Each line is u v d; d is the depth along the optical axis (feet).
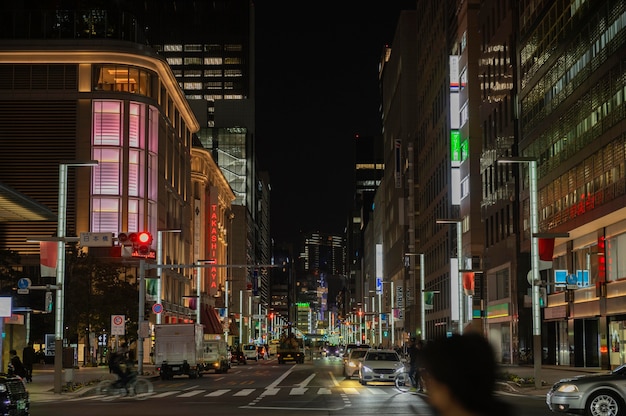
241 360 290.97
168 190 312.71
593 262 174.70
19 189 266.57
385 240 538.47
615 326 164.76
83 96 270.87
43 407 93.81
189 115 356.38
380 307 512.22
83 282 220.84
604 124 152.05
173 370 169.27
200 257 405.18
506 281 224.74
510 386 117.70
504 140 226.58
